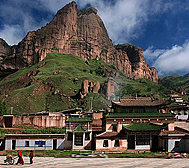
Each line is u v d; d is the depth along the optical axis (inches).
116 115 2474.2
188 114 3191.4
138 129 2252.7
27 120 3048.7
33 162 1636.3
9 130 2783.0
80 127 2422.5
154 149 2298.2
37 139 2436.0
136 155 1961.1
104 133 2374.5
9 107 7775.6
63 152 2204.7
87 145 2426.2
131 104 2586.1
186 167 1368.1
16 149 2395.4
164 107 3164.4
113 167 1370.6
